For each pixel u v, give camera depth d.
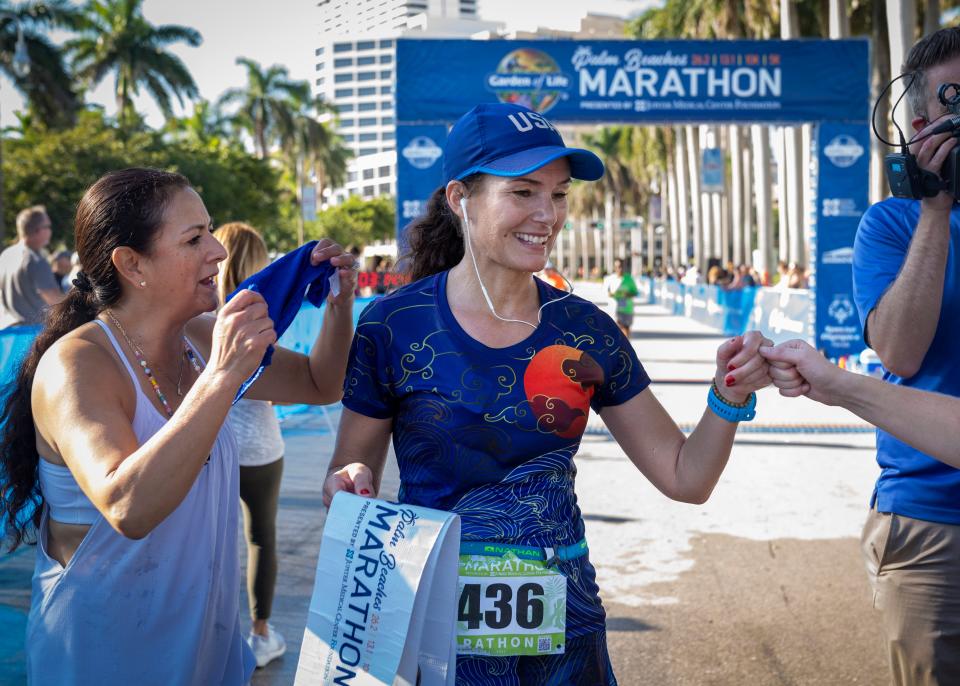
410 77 13.94
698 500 2.08
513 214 1.94
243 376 1.81
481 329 2.01
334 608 1.94
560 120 14.07
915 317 2.22
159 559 1.97
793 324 16.17
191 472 1.75
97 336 2.02
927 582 2.27
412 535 1.89
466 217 2.02
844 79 13.92
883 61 26.16
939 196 2.13
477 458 1.97
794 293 16.14
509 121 1.96
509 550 1.93
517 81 13.95
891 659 2.38
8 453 2.01
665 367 14.69
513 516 1.95
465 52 13.93
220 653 2.13
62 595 1.96
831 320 14.40
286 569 4.87
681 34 37.06
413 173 14.11
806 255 32.47
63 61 42.59
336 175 78.56
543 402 1.98
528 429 1.98
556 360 2.00
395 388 2.04
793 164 29.25
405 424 2.02
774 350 1.95
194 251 2.06
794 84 13.94
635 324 26.56
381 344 2.04
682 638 4.06
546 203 1.96
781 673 3.70
